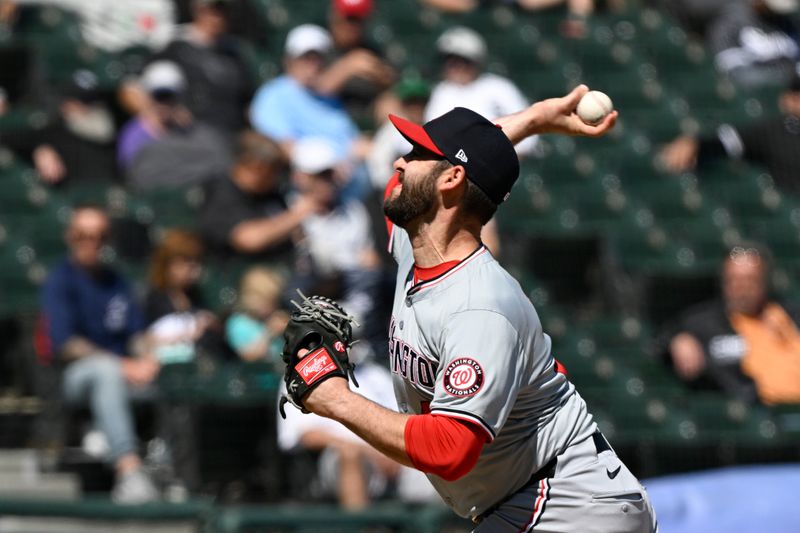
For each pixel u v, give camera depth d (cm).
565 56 4494
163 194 3250
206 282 2895
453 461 1130
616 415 2838
